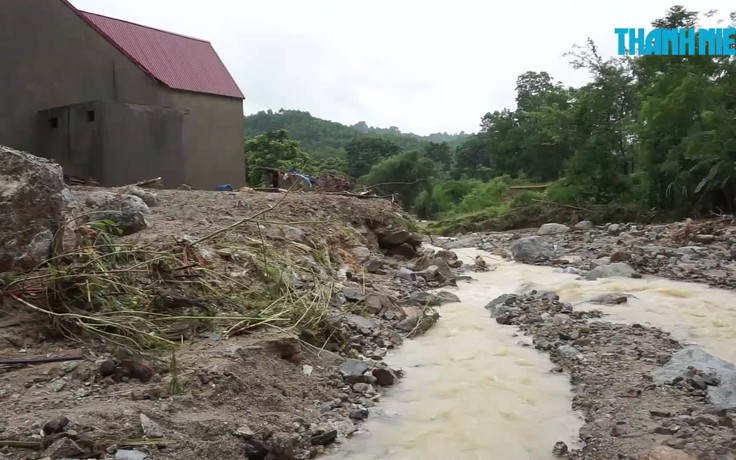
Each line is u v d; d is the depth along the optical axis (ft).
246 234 34.73
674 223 66.44
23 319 20.68
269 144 139.95
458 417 20.11
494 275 45.03
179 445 15.39
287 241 35.96
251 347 21.44
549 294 36.09
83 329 20.90
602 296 35.47
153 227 33.17
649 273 42.83
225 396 18.47
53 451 14.03
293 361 22.82
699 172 73.31
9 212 21.12
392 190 164.04
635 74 92.27
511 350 27.12
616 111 91.50
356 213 47.91
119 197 34.53
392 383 23.02
